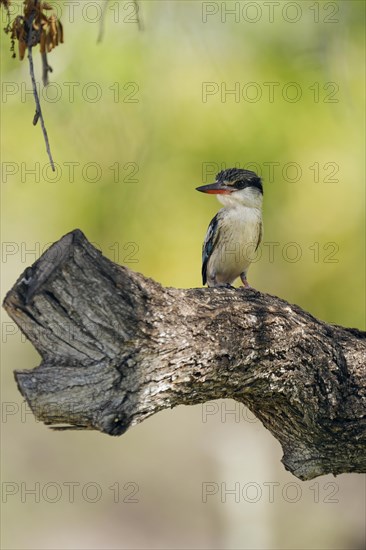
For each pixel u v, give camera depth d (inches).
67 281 204.2
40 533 836.6
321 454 266.1
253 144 432.1
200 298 237.6
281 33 445.1
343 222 452.8
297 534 741.9
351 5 454.3
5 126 445.4
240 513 614.2
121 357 207.6
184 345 219.5
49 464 886.4
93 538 852.0
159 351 213.6
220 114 433.1
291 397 255.6
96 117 442.0
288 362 251.0
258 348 241.8
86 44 432.1
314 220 456.1
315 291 469.1
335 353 264.8
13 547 808.3
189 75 436.1
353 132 442.0
